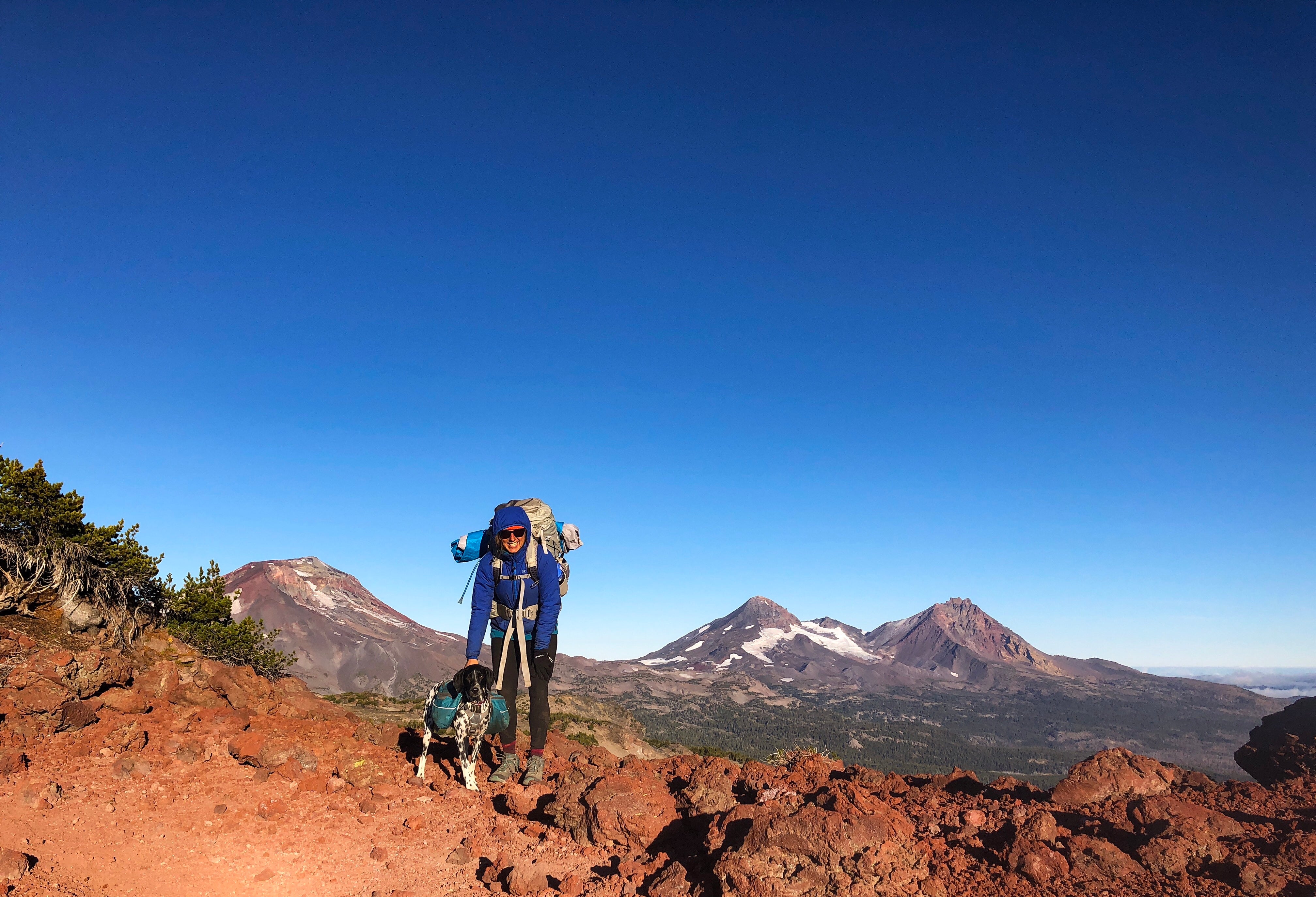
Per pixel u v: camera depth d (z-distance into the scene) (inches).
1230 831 247.6
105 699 366.6
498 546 351.3
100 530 552.4
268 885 265.3
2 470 518.9
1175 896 215.2
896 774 369.1
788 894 220.5
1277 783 295.4
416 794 343.9
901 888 220.7
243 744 349.7
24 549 474.3
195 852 278.7
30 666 339.0
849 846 226.5
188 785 325.1
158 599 593.0
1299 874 212.5
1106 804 282.8
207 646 729.6
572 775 337.7
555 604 356.8
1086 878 230.2
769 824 236.5
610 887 250.1
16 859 241.3
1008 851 244.5
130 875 259.1
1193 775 303.3
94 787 308.2
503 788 354.6
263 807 311.4
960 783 351.6
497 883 263.3
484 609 356.2
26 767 309.9
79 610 469.1
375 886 266.7
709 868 248.2
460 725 343.9
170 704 398.9
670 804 305.6
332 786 342.3
